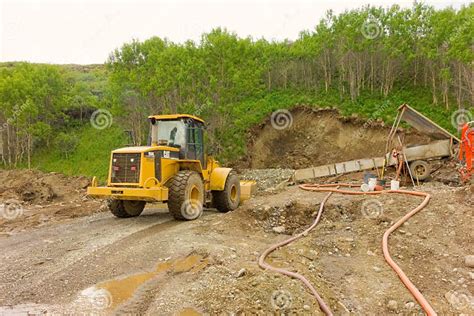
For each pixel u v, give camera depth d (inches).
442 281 229.5
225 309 175.3
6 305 189.3
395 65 1067.3
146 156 353.7
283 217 379.6
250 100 1098.7
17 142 1213.1
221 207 441.4
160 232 318.0
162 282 211.9
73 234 331.0
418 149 545.6
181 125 406.6
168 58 886.4
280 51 1178.0
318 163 917.2
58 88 1328.7
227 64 869.8
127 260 247.9
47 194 676.7
